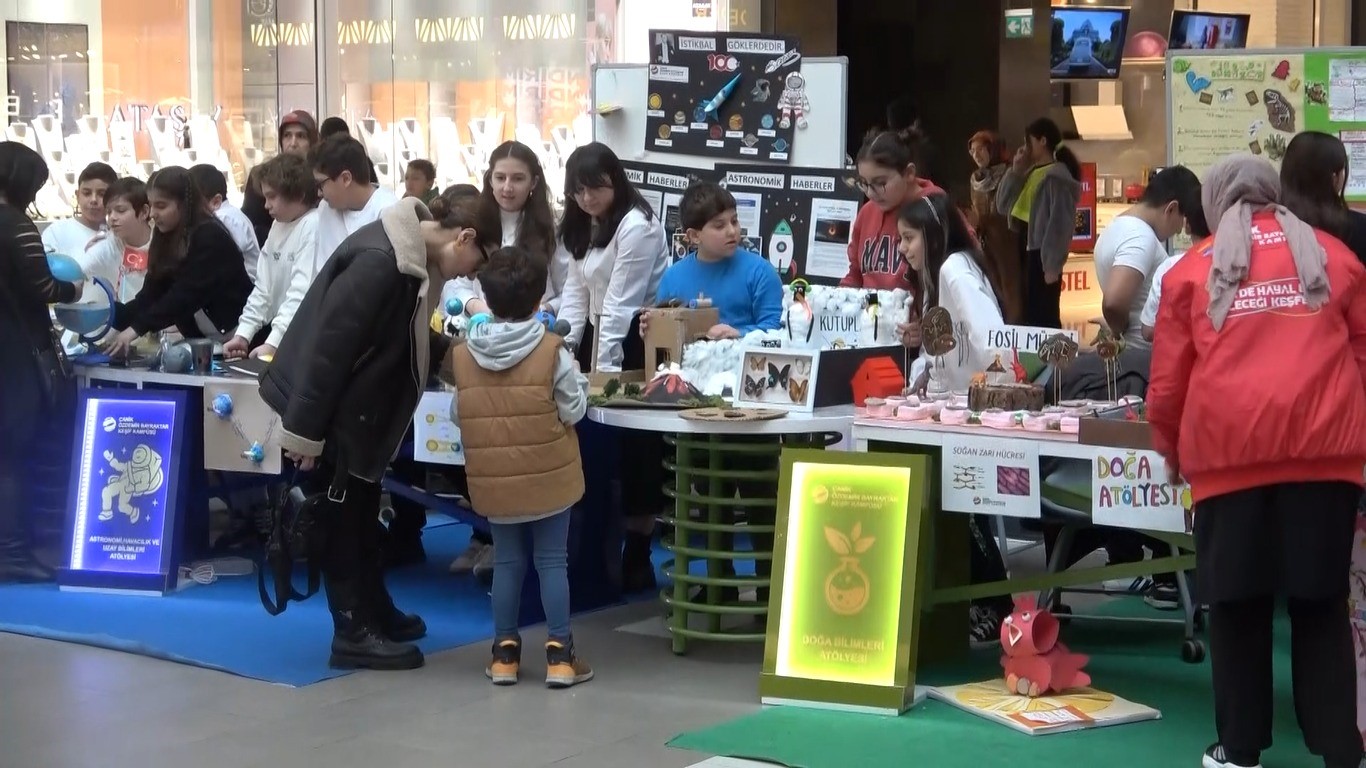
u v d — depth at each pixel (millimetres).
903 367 5117
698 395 5031
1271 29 11828
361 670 4918
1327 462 3578
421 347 4793
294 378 4738
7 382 5988
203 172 6785
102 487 5984
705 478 5086
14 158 6047
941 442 4461
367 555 4988
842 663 4434
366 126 9180
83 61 8711
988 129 10969
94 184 7098
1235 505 3646
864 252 5969
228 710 4504
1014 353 4742
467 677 4828
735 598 5305
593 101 7027
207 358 6055
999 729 4203
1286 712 4375
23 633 5371
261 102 9242
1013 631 4465
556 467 4621
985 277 5012
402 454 5867
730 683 4734
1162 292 3818
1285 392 3545
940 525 4797
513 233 6188
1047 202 9273
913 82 11211
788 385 4863
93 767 4016
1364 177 6457
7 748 4172
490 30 8766
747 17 8906
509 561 4734
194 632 5348
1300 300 3609
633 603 5781
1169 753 3988
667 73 6820
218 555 6449
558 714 4434
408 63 9016
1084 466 4758
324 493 4840
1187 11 11414
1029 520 5672
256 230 7477
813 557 4527
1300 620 3729
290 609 5676
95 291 6227
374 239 4730
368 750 4133
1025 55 11023
